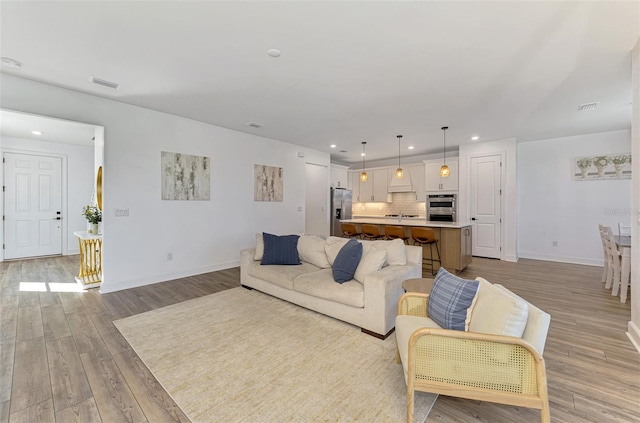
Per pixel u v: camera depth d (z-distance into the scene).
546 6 1.88
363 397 1.72
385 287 2.43
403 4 1.86
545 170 5.71
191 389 1.79
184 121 4.38
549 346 2.30
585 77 2.91
